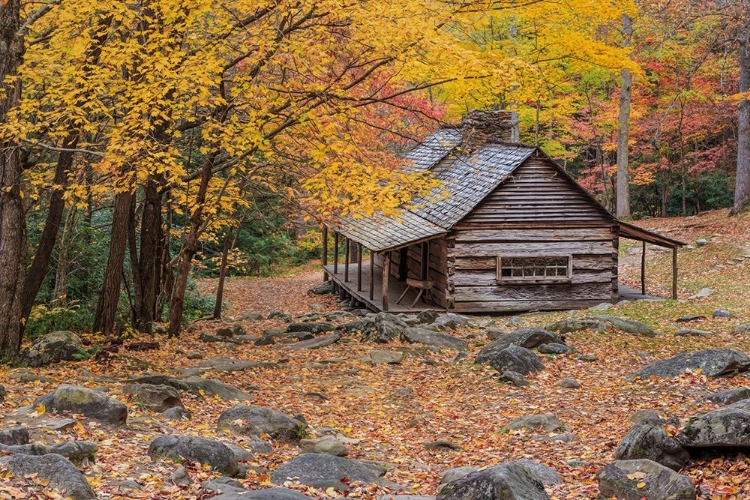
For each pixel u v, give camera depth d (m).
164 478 7.31
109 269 17.52
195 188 21.06
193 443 8.07
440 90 23.16
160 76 13.37
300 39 13.75
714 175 41.03
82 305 20.17
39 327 17.77
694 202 43.12
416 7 13.12
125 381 12.24
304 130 15.54
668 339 16.94
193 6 13.33
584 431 10.72
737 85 35.84
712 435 7.96
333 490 7.50
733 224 31.06
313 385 14.09
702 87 34.12
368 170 14.51
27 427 8.20
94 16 14.11
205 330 21.28
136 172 14.26
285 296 33.84
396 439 10.95
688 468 8.09
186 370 14.26
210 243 39.25
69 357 14.21
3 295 13.44
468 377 14.37
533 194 24.75
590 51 19.00
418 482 8.73
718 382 12.16
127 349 16.44
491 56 15.13
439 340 17.83
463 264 24.64
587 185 43.53
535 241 24.81
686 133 38.38
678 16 26.16
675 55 32.75
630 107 37.00
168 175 18.64
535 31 19.67
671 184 43.34
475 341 18.22
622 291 26.53
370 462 9.29
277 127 15.84
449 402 12.96
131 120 13.34
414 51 13.25
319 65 13.91
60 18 13.35
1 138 12.98
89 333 17.83
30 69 13.73
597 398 12.34
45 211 21.62
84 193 14.35
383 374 15.02
